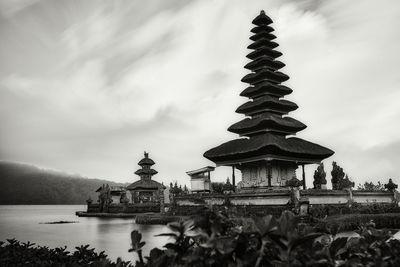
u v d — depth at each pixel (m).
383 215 36.97
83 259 8.14
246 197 46.56
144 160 106.69
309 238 5.10
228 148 57.59
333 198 46.38
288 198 42.34
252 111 60.69
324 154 57.19
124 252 22.44
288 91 61.66
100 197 97.19
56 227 51.00
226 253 5.02
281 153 53.88
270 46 63.97
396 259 5.60
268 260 5.31
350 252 6.02
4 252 8.16
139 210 88.44
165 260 5.47
